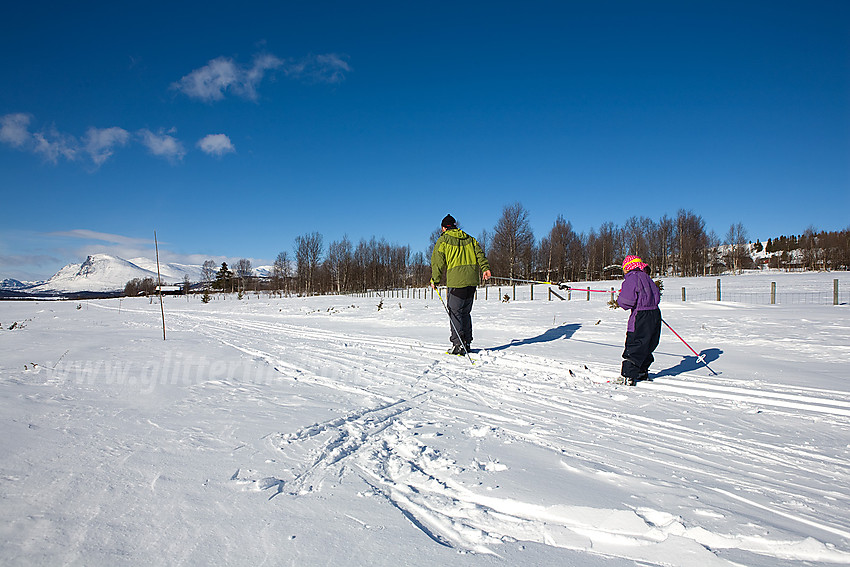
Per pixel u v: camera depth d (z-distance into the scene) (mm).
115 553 1870
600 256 68375
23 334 11250
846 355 6609
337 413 4031
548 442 3332
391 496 2465
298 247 73625
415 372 6031
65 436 3301
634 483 2623
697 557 1901
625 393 4824
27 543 1923
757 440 3369
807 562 1864
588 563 1864
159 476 2627
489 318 13586
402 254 81000
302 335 11258
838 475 2758
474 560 1877
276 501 2355
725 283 35531
